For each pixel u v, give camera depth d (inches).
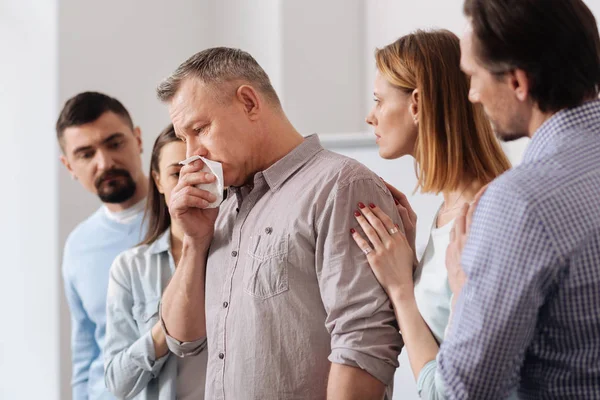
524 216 43.1
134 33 140.5
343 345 59.0
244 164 66.0
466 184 61.7
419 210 103.1
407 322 57.6
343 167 63.0
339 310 59.7
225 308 65.6
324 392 61.3
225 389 64.7
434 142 61.3
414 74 62.8
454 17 112.0
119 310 83.3
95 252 103.1
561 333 45.0
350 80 130.0
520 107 46.9
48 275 139.2
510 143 93.7
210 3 147.0
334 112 128.9
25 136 142.0
